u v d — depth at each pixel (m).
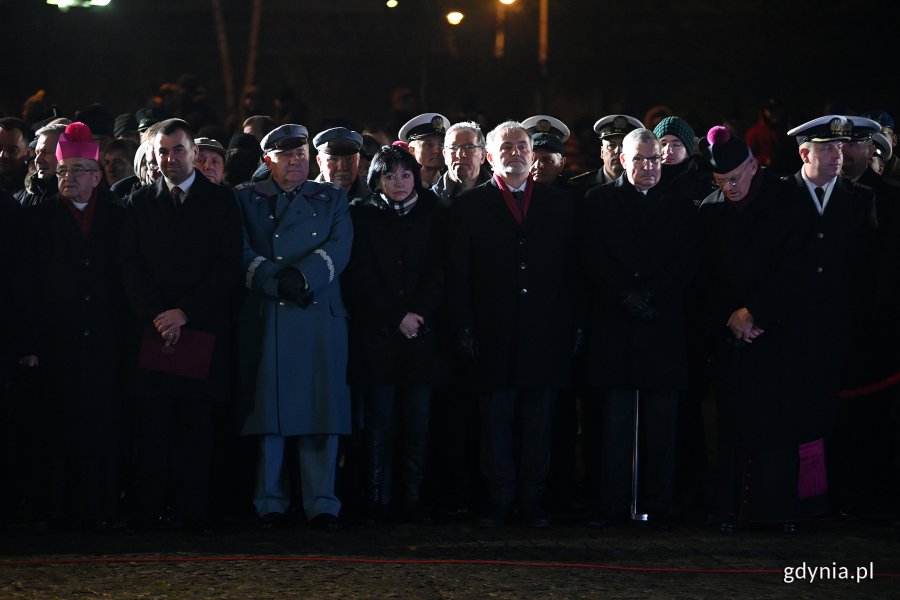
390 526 23.47
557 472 25.38
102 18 68.25
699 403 25.33
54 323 22.88
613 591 18.88
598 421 25.78
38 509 23.19
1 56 64.81
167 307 22.59
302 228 23.16
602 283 23.36
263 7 73.12
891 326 24.77
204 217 22.77
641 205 23.52
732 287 23.20
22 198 24.77
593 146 45.81
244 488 24.72
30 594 18.42
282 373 22.94
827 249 23.20
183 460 22.80
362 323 23.50
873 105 73.75
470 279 23.70
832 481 24.39
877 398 25.80
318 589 18.81
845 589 19.16
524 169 23.62
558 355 23.50
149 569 19.89
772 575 19.95
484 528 23.36
